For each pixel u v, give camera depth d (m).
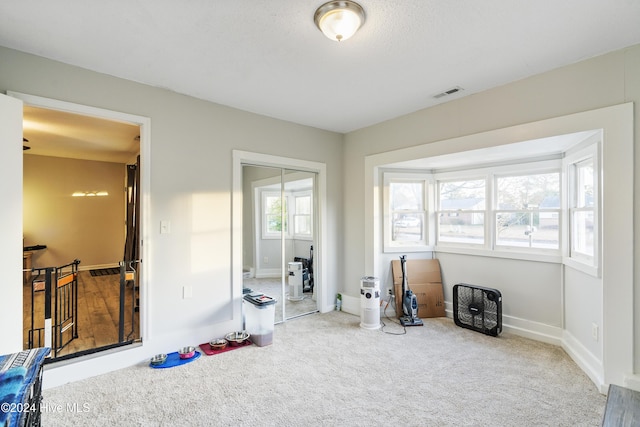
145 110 2.75
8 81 2.16
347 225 4.35
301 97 3.09
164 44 2.13
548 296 3.20
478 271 3.79
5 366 1.24
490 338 3.28
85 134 4.39
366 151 4.09
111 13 1.79
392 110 3.47
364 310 3.60
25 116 3.50
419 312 3.97
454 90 2.93
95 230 6.71
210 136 3.16
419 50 2.22
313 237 4.19
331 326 3.64
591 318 2.52
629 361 2.15
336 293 4.34
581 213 2.89
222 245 3.21
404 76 2.63
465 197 4.05
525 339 3.26
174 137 2.92
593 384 2.35
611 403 1.68
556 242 3.24
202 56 2.29
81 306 4.12
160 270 2.82
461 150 3.10
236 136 3.36
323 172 4.18
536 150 3.07
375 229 4.00
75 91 2.41
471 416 1.98
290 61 2.37
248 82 2.73
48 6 1.72
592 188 2.74
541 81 2.58
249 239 3.56
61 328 2.81
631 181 2.16
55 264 6.30
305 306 4.12
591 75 2.34
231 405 2.10
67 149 5.54
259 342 3.05
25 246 5.93
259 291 3.63
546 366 2.64
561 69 2.48
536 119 2.61
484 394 2.23
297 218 4.02
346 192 4.36
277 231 3.80
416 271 4.09
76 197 6.51
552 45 2.17
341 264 4.39
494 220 3.75
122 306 2.78
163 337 2.83
